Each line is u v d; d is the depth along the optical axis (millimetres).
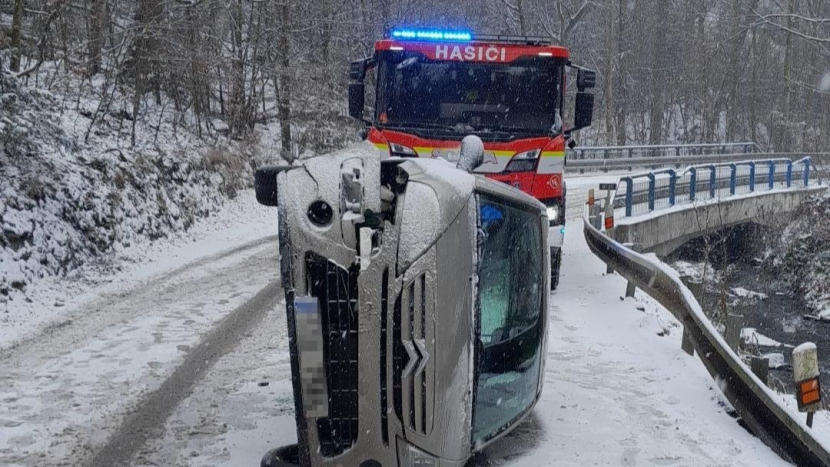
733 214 24578
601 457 5590
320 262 4117
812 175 32906
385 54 11180
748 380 6336
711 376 7371
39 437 5637
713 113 59125
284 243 4074
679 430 6254
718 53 61438
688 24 64438
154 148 17984
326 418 4176
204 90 24953
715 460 5660
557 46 11188
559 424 6242
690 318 7871
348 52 32281
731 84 61219
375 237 4055
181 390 6781
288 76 25984
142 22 18844
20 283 10406
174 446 5516
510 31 46344
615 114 61562
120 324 9109
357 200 4051
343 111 31953
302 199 4102
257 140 25531
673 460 5605
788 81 54250
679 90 65312
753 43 63219
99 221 13453
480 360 4473
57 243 11867
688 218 22297
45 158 13234
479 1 44188
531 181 10734
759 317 20328
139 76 18594
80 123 16875
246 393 6727
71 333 8680
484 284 4695
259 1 24188
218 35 25703
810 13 56531
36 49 19594
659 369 8031
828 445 5430
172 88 23375
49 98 13836
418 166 4402
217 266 13188
